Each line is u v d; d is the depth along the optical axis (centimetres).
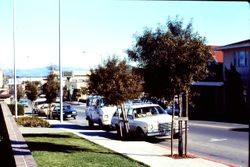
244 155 1511
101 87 1862
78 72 11594
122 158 1286
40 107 4722
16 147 933
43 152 1327
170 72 1320
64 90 9562
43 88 4453
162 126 1925
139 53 1385
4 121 1719
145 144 1727
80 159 1211
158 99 1399
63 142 1655
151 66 1342
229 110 3781
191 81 1346
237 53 3750
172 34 1343
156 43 1345
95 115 2695
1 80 4991
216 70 4009
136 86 1864
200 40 1323
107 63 1888
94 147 1558
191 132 2359
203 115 3906
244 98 3619
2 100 4516
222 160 1409
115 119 2192
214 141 1936
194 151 1622
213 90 4241
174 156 1399
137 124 1950
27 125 2670
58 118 4053
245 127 2572
